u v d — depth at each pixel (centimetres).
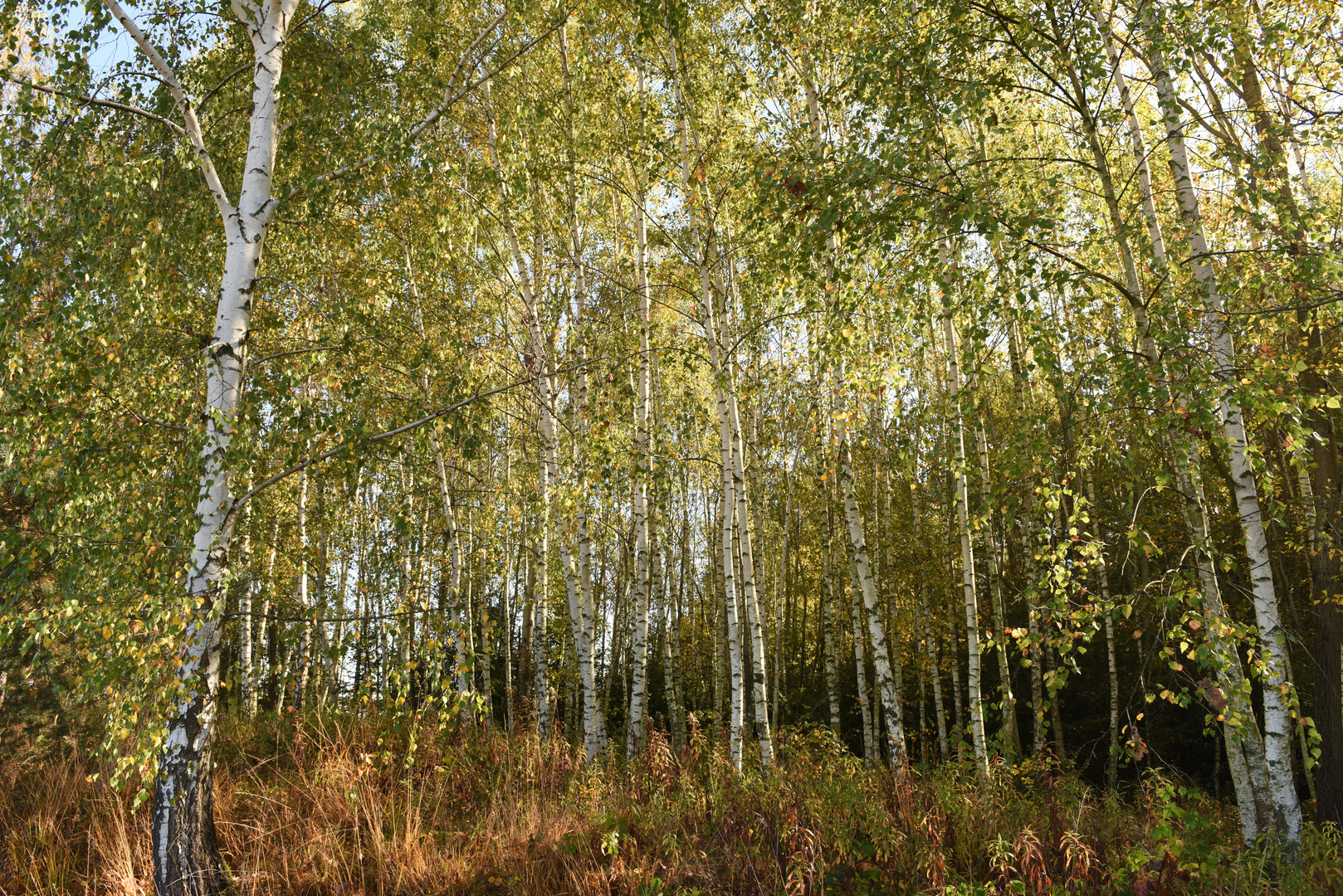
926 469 1228
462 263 997
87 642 458
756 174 614
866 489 1642
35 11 534
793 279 694
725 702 1828
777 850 509
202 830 483
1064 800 595
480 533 1374
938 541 1371
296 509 1139
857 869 493
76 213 512
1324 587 782
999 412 1131
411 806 635
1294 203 557
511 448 1437
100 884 506
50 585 729
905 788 607
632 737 925
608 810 655
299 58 696
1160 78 544
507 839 598
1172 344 476
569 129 954
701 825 602
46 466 489
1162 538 1088
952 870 482
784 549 1603
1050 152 861
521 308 1152
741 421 1465
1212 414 445
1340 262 482
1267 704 498
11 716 775
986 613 1503
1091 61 538
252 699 1120
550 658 1680
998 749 580
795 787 648
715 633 1738
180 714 486
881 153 540
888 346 761
